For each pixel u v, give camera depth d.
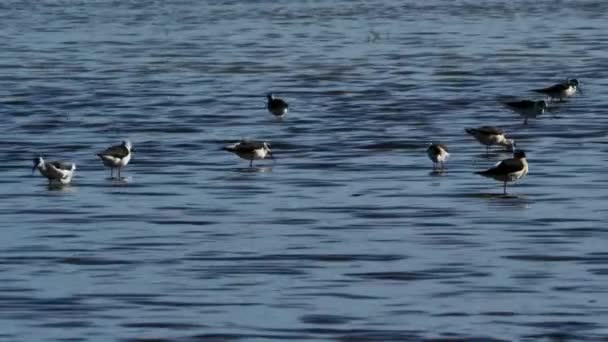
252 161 47.28
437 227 36.91
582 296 30.05
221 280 31.45
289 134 53.66
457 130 54.47
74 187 42.94
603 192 41.56
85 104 63.06
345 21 119.06
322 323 28.25
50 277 31.77
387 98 64.75
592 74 75.00
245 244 35.09
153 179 44.25
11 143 51.84
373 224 37.38
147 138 52.91
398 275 31.83
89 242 35.34
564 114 59.03
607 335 27.44
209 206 39.97
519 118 57.84
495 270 32.22
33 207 39.84
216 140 52.31
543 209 39.12
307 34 104.75
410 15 126.81
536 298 29.92
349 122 56.84
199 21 119.81
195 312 29.00
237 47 93.06
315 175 44.81
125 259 33.50
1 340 27.17
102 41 98.81
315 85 70.38
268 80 72.94
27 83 71.62
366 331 27.73
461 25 113.62
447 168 45.88
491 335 27.47
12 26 114.75
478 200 40.50
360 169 45.88
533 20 118.69
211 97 65.62
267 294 30.28
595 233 36.00
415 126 55.56
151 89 68.81
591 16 122.75
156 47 93.44
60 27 113.31
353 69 78.06
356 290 30.59
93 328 27.95
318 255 33.81
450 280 31.41
